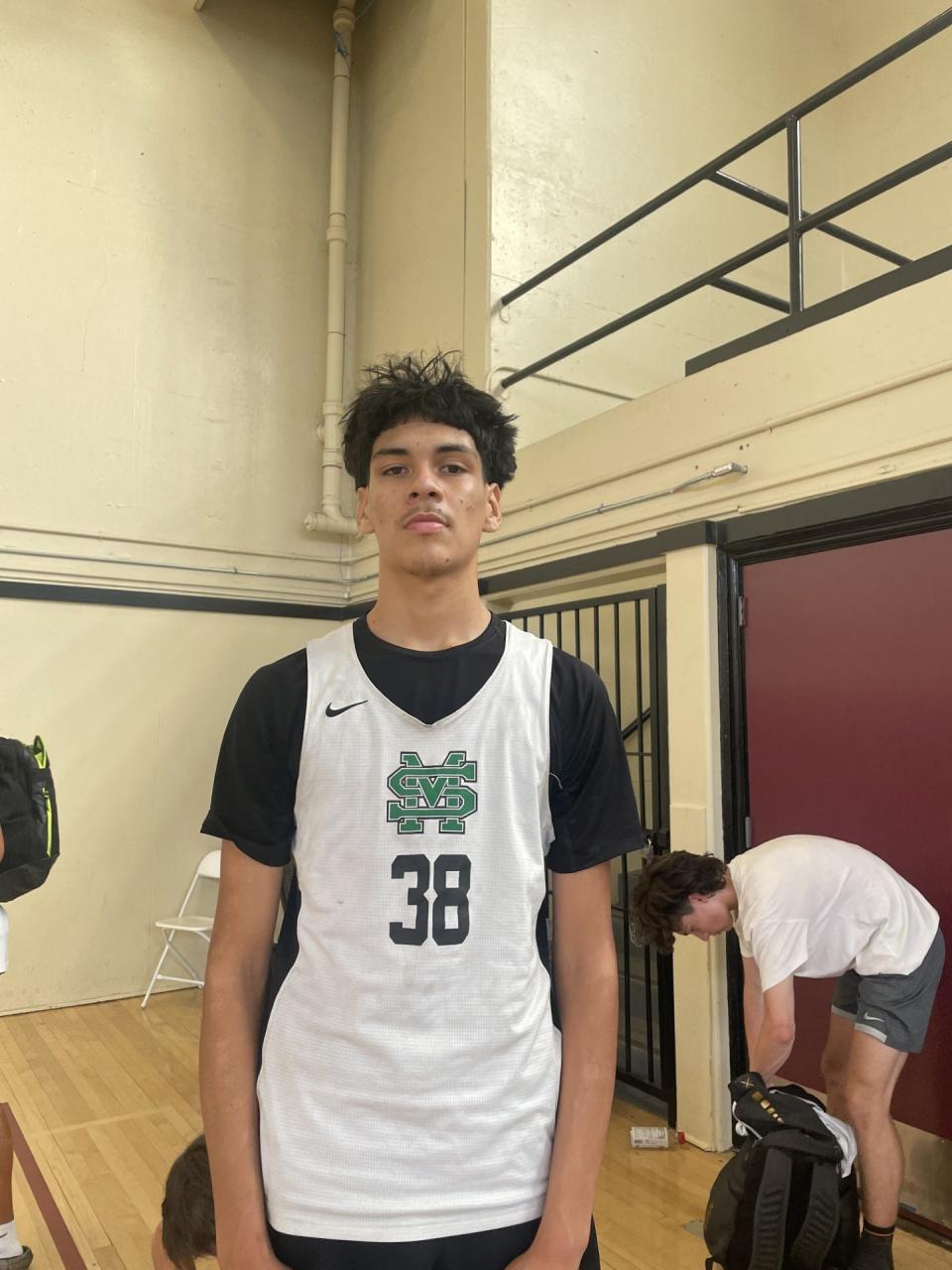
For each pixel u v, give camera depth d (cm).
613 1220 262
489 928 100
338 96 597
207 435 550
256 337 573
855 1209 213
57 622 491
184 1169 163
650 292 530
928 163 274
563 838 112
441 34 534
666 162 547
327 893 101
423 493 108
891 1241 224
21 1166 299
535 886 104
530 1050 102
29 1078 379
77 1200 277
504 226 481
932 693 259
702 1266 240
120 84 537
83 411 508
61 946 480
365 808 102
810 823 291
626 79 536
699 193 556
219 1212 98
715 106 572
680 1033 318
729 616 321
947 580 257
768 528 305
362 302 603
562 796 111
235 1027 104
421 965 98
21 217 499
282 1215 95
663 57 554
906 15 583
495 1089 98
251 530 560
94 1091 363
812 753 292
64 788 486
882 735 271
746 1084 222
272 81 593
